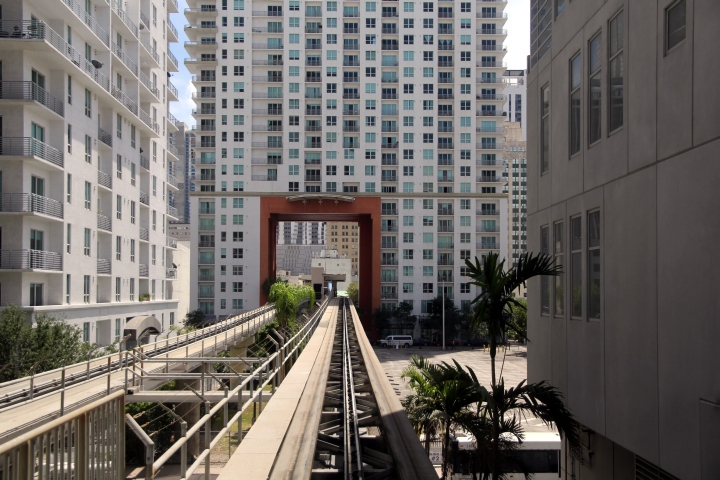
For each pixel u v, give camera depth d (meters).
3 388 18.58
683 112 8.84
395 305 89.44
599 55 12.18
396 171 91.44
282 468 8.81
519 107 177.00
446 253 90.56
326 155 91.19
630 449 10.53
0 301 30.48
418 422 13.81
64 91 34.12
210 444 11.37
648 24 9.95
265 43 92.31
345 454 10.71
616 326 11.15
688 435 8.62
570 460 16.23
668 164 9.28
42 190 33.06
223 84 91.44
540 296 15.95
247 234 89.12
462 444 18.62
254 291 88.38
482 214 91.19
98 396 18.36
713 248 8.06
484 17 94.00
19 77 31.19
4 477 3.91
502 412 11.62
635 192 10.41
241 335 40.84
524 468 13.30
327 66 92.38
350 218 98.94
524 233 153.75
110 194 40.88
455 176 91.50
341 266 148.62
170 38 60.25
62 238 33.41
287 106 91.19
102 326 39.34
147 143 50.16
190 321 80.75
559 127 14.49
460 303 89.50
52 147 33.12
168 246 56.12
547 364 15.23
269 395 19.77
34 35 31.16
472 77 92.62
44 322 28.08
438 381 12.25
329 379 20.31
